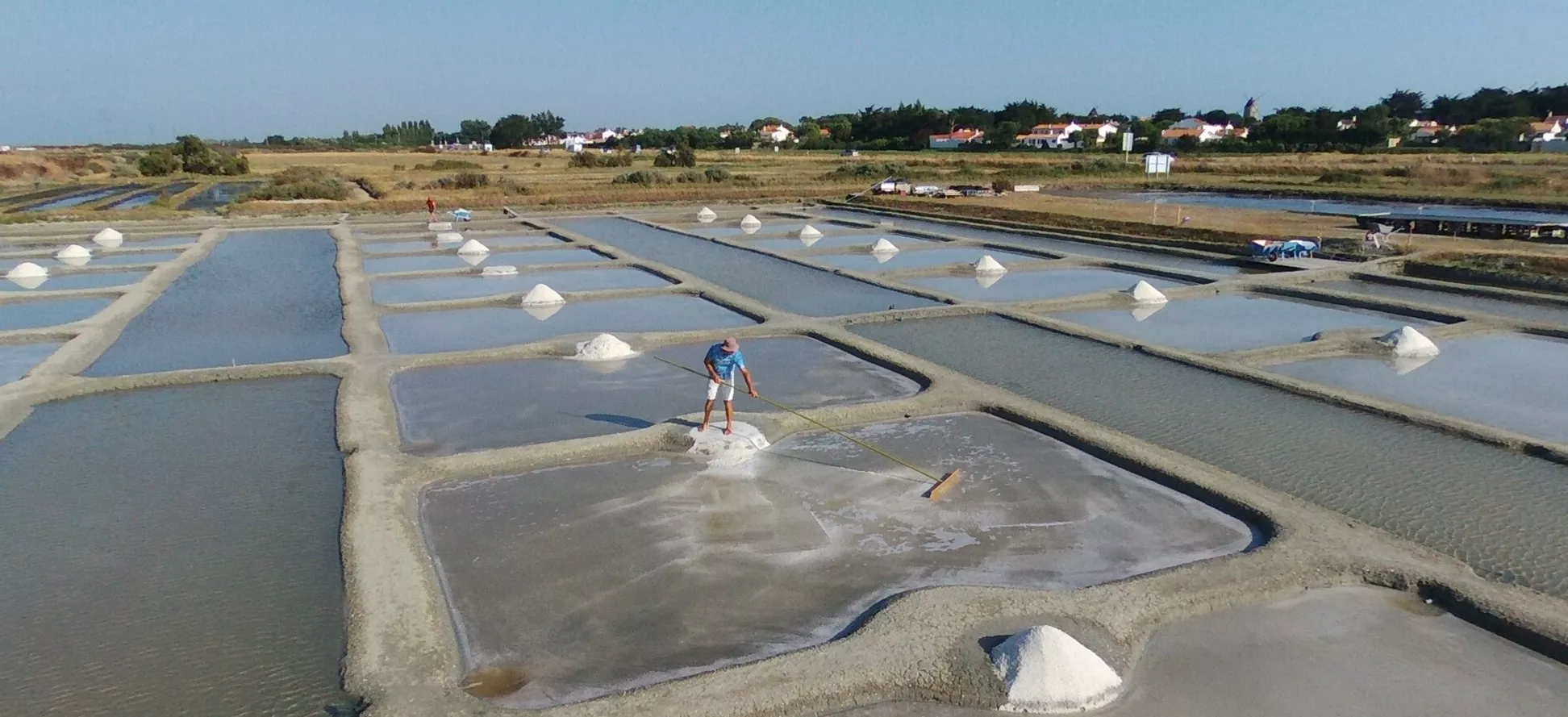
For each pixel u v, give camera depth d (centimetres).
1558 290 1811
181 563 732
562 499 842
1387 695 564
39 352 1401
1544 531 770
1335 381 1221
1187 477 859
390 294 1884
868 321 1565
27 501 848
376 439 975
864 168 5144
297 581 704
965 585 676
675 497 847
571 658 604
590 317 1639
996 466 923
